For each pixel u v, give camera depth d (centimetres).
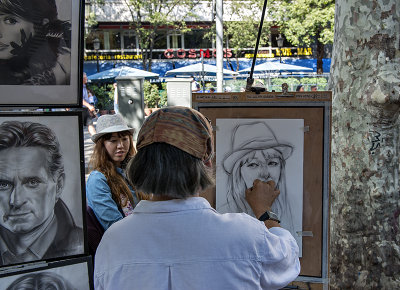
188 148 115
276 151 198
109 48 2672
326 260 198
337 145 291
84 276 178
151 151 117
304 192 198
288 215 199
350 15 274
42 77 165
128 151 254
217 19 1048
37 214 169
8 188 165
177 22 2567
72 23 165
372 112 268
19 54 160
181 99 1042
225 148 202
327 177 196
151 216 117
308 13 2016
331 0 1973
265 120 198
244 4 2312
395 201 275
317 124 195
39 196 169
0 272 166
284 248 122
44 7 160
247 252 112
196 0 2567
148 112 1269
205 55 2708
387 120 268
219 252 111
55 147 170
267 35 2497
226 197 203
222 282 109
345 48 280
